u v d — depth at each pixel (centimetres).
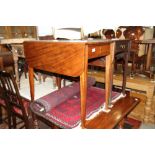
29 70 155
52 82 263
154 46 251
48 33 322
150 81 229
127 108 156
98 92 178
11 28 350
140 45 252
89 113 141
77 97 163
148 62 255
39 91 220
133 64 249
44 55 131
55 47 120
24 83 264
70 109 143
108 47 131
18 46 213
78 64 109
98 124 130
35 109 141
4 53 290
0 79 157
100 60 161
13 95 156
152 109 225
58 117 132
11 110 175
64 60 117
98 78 253
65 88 162
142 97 229
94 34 264
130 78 241
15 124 187
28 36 366
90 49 110
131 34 264
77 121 128
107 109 149
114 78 238
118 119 138
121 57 187
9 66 297
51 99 141
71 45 109
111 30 275
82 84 112
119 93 186
